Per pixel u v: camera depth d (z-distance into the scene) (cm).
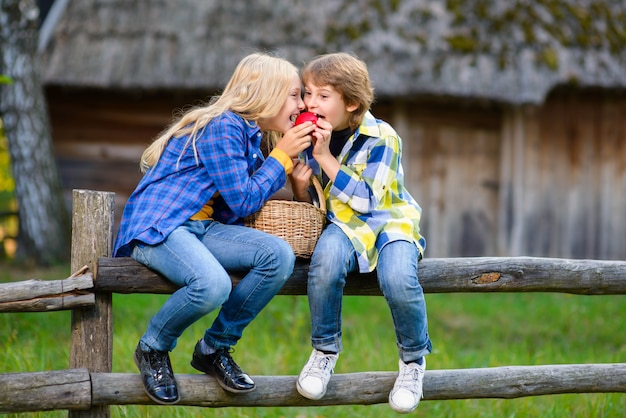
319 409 497
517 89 948
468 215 1052
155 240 322
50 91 1038
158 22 1008
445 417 477
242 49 974
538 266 367
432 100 991
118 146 1046
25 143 934
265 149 378
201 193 334
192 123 346
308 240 341
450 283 359
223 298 314
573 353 623
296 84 353
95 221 334
